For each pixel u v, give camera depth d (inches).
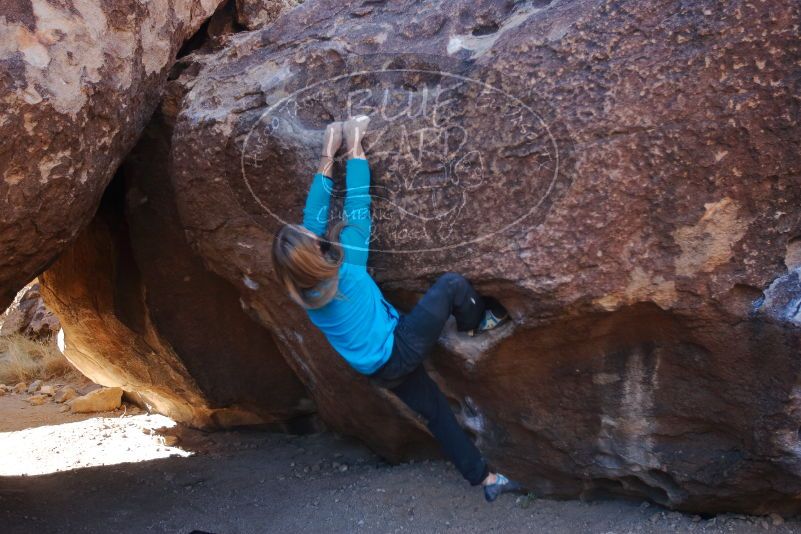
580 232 109.3
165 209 171.6
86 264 190.2
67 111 116.2
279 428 212.4
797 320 104.0
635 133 105.5
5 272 126.1
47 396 283.7
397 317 121.1
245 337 191.8
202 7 164.6
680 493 126.6
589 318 114.2
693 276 108.0
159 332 185.6
